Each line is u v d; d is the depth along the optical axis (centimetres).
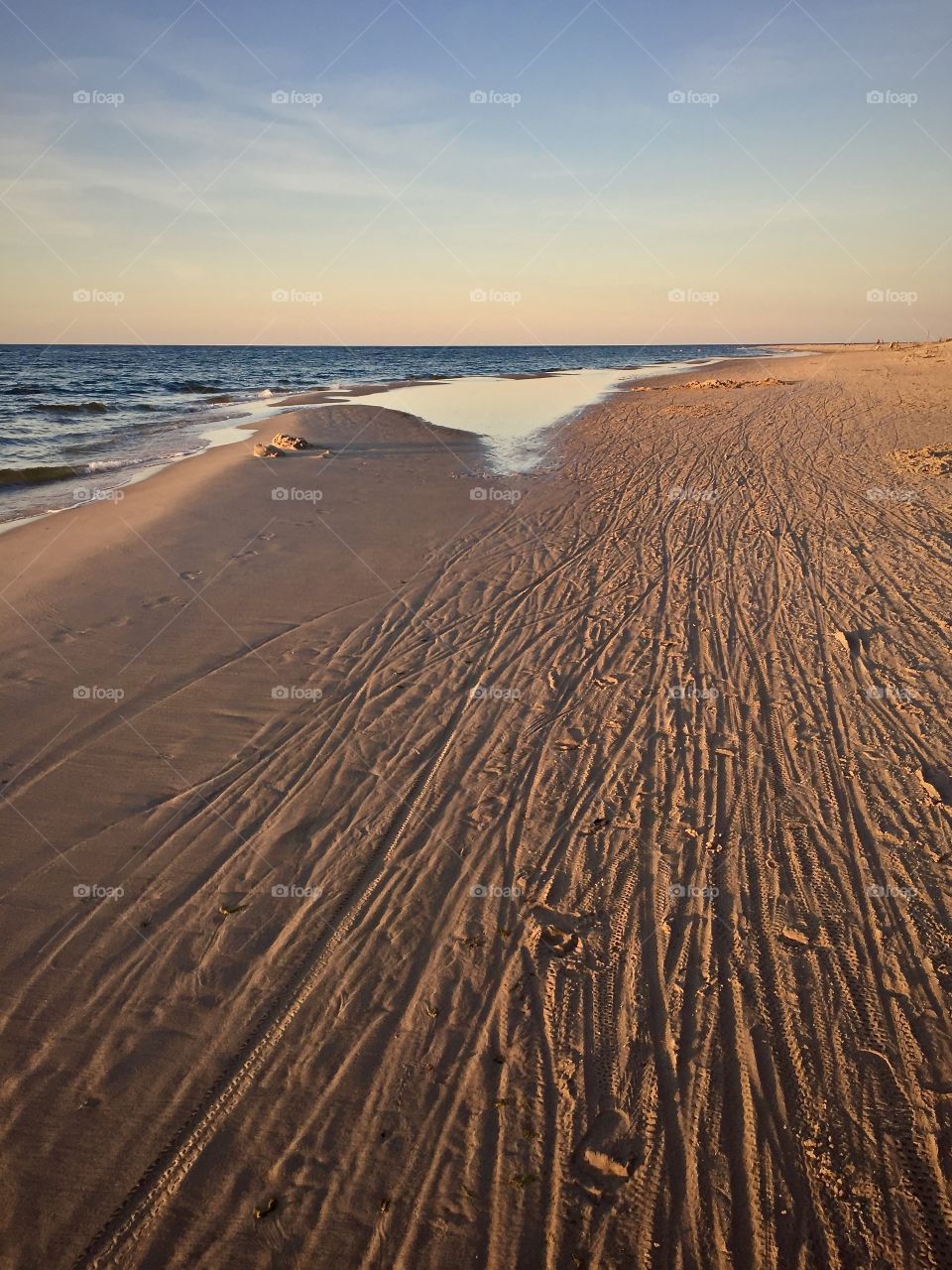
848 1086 314
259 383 4291
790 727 566
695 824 471
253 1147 301
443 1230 274
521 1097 317
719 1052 331
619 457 1564
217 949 390
